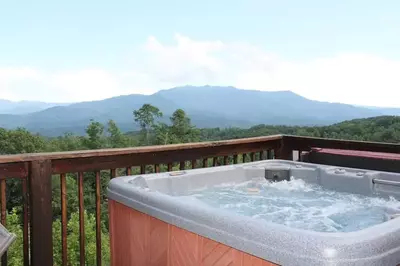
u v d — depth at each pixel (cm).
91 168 246
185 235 163
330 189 284
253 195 275
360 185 267
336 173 282
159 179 253
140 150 265
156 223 182
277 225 134
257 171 309
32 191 217
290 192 281
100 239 257
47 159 222
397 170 292
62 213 237
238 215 147
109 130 3781
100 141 3688
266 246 128
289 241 123
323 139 367
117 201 215
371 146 335
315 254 116
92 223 1405
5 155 208
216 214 150
